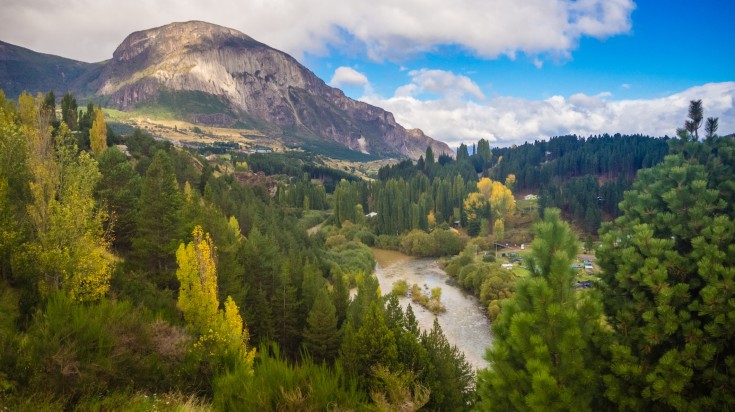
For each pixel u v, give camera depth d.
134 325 11.16
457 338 52.94
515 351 9.05
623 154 177.12
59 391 8.33
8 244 16.75
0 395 7.71
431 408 22.50
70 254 18.59
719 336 7.79
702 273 8.02
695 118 10.99
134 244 34.28
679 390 7.65
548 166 184.62
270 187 175.25
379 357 21.95
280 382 8.65
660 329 8.22
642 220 10.34
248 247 46.25
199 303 21.86
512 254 98.12
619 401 8.30
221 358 11.42
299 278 49.50
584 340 8.23
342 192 131.38
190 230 38.47
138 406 8.38
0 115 28.22
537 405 7.77
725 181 9.91
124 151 90.88
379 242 120.75
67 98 97.12
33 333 9.46
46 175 19.17
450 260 95.06
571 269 8.98
